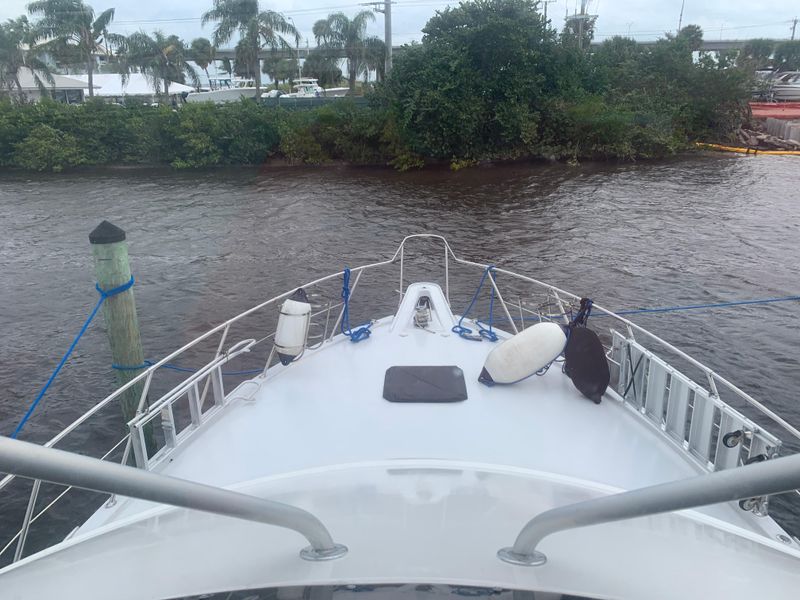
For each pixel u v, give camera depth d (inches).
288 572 71.7
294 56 1576.0
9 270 564.1
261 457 147.6
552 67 1233.4
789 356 367.2
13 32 1473.9
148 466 150.8
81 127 1237.7
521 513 91.5
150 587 72.1
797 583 74.6
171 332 417.4
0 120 1221.7
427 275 515.2
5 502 249.0
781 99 2020.2
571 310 215.5
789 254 572.1
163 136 1235.2
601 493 104.4
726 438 135.7
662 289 485.7
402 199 890.1
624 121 1194.6
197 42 2012.8
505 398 168.4
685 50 1416.1
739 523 131.9
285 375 185.9
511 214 770.8
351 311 441.1
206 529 81.7
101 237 231.9
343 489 102.0
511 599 71.4
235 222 751.7
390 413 161.6
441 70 1165.1
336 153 1261.1
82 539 88.3
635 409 166.2
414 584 70.4
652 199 836.0
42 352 387.5
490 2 1205.1
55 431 302.0
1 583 74.8
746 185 914.7
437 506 93.7
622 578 71.7
